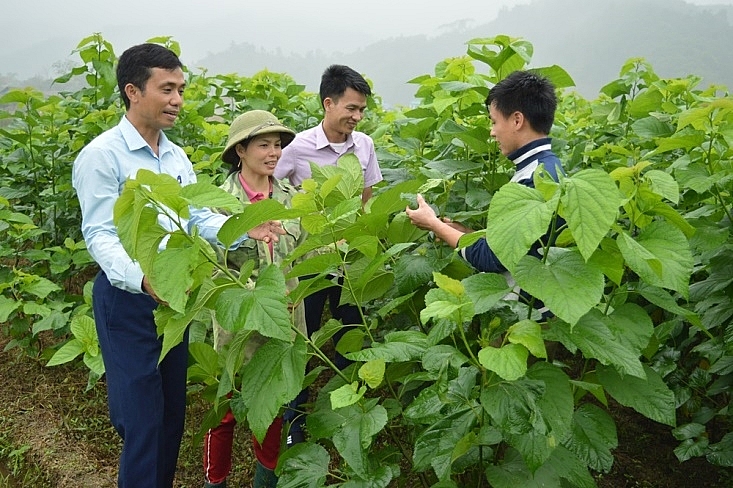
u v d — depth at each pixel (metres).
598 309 1.96
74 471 3.46
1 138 5.29
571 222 1.55
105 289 2.63
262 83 5.79
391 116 5.27
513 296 2.44
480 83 3.36
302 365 1.92
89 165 2.56
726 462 2.80
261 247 3.00
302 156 3.76
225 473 3.07
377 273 2.63
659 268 1.71
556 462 1.92
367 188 3.98
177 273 1.72
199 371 2.60
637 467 3.48
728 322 3.18
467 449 1.87
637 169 1.98
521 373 1.60
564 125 4.49
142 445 2.61
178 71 2.72
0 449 3.78
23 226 4.54
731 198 2.76
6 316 4.04
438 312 1.66
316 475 2.07
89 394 4.25
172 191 1.74
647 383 2.02
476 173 3.33
